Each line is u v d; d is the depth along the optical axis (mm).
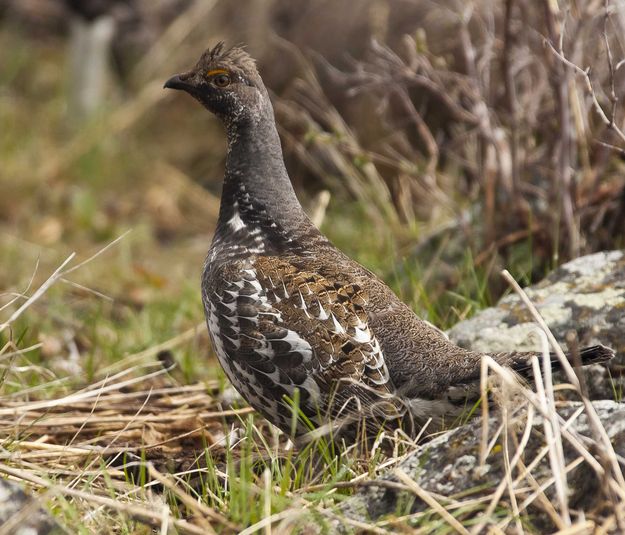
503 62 10648
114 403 9211
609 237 10781
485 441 5965
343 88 16141
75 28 21172
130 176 19266
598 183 10539
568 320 8664
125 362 10000
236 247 8336
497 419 6332
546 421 5914
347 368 7535
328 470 7250
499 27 12336
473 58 11414
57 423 8422
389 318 7828
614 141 10430
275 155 8672
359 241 12992
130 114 20188
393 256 11359
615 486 5602
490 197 10891
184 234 17344
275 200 8547
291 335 7617
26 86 22703
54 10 24109
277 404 7809
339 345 7559
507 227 10961
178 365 10438
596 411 6281
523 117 11398
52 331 11641
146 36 21828
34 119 21234
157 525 6328
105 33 21172
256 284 7828
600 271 9141
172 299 12977
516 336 8664
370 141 15328
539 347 8562
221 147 20031
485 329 8828
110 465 7938
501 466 6082
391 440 7410
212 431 8750
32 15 24281
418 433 7668
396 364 7676
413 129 15000
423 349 7676
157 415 8922
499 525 5699
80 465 7789
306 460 7387
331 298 7684
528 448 6098
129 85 21656
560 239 10555
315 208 14633
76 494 6320
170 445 8469
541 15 10812
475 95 11203
